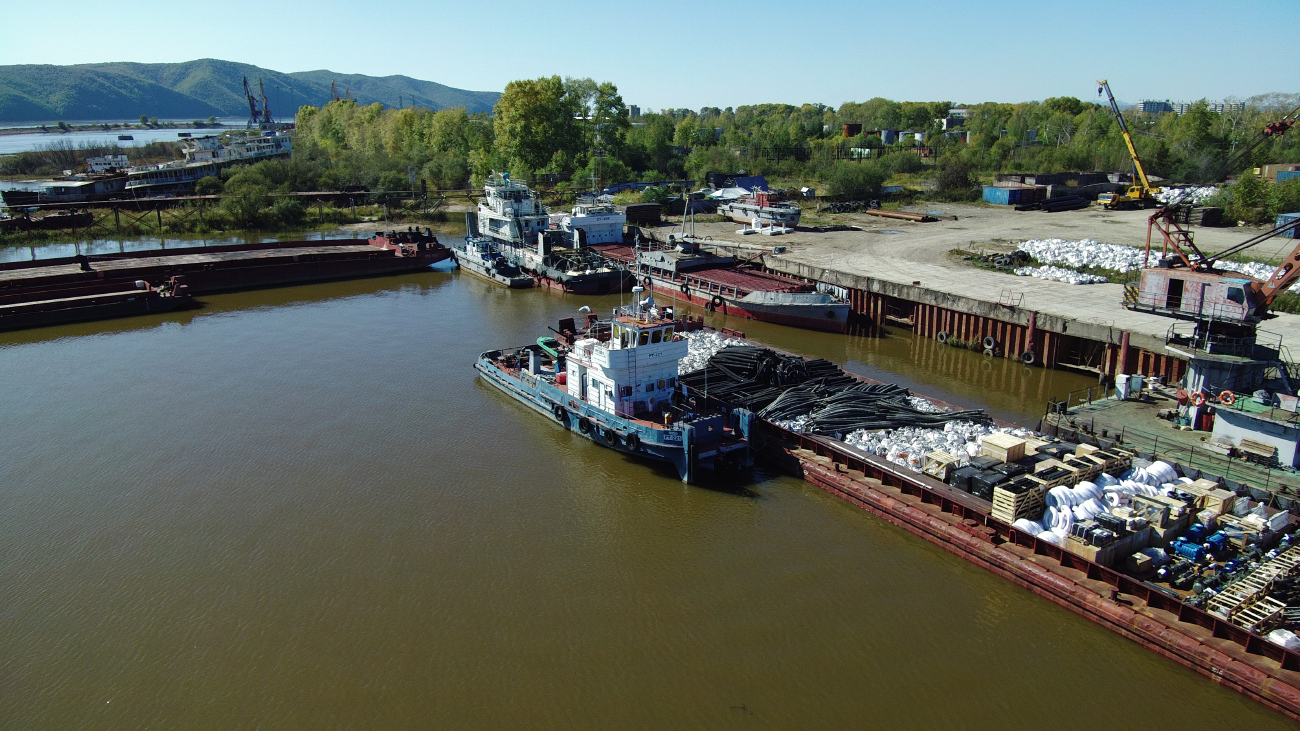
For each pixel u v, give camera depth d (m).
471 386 51.78
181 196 134.25
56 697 25.02
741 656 26.44
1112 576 27.06
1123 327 51.78
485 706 24.42
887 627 27.77
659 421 40.50
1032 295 63.19
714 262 80.25
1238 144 154.00
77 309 68.88
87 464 40.44
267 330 66.19
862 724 23.59
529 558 32.09
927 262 79.44
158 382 52.88
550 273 82.69
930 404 43.91
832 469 37.34
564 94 161.00
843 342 63.12
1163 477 31.94
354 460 40.78
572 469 39.91
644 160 172.00
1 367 56.25
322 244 99.81
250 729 23.72
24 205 125.12
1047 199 123.75
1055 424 37.34
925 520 32.50
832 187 133.62
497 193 95.19
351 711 24.31
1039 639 27.03
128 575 31.11
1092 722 23.58
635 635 27.48
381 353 59.16
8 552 32.66
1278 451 32.00
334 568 31.50
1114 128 183.00
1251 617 24.67
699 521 34.88
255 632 27.84
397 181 144.12
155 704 24.69
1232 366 35.16
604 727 23.55
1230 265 71.56
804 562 31.67
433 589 30.12
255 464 40.38
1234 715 23.42
